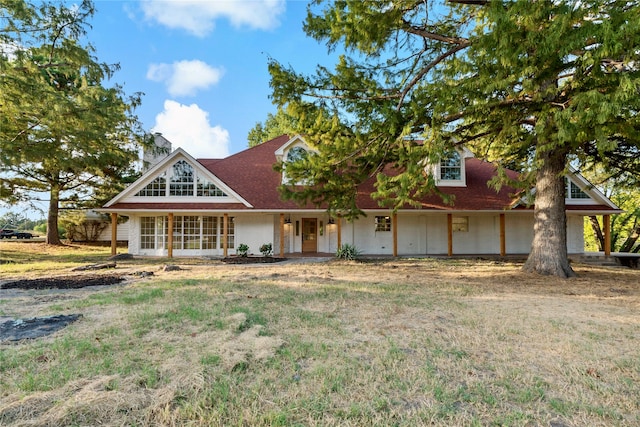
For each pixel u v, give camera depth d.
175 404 2.65
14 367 3.31
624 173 12.67
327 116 9.75
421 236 18.11
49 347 3.80
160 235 16.84
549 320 5.21
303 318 5.22
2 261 14.29
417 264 13.34
